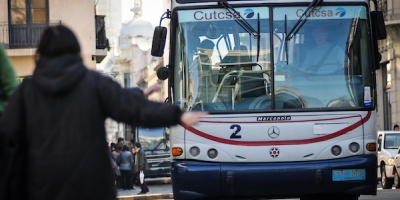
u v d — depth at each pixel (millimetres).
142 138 55500
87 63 45281
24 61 44375
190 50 17953
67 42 6988
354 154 17766
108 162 6988
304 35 18047
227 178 17391
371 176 17703
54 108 6887
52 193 6824
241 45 17969
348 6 18172
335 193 17906
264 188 17484
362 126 17859
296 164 17562
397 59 55906
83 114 6867
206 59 17922
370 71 18062
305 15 18109
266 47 17953
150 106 6816
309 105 17859
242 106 17781
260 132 17641
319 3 18109
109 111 6910
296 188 17531
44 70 6895
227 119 17656
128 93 6910
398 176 36125
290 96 17859
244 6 18047
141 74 148750
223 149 17562
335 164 17562
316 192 17562
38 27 44438
